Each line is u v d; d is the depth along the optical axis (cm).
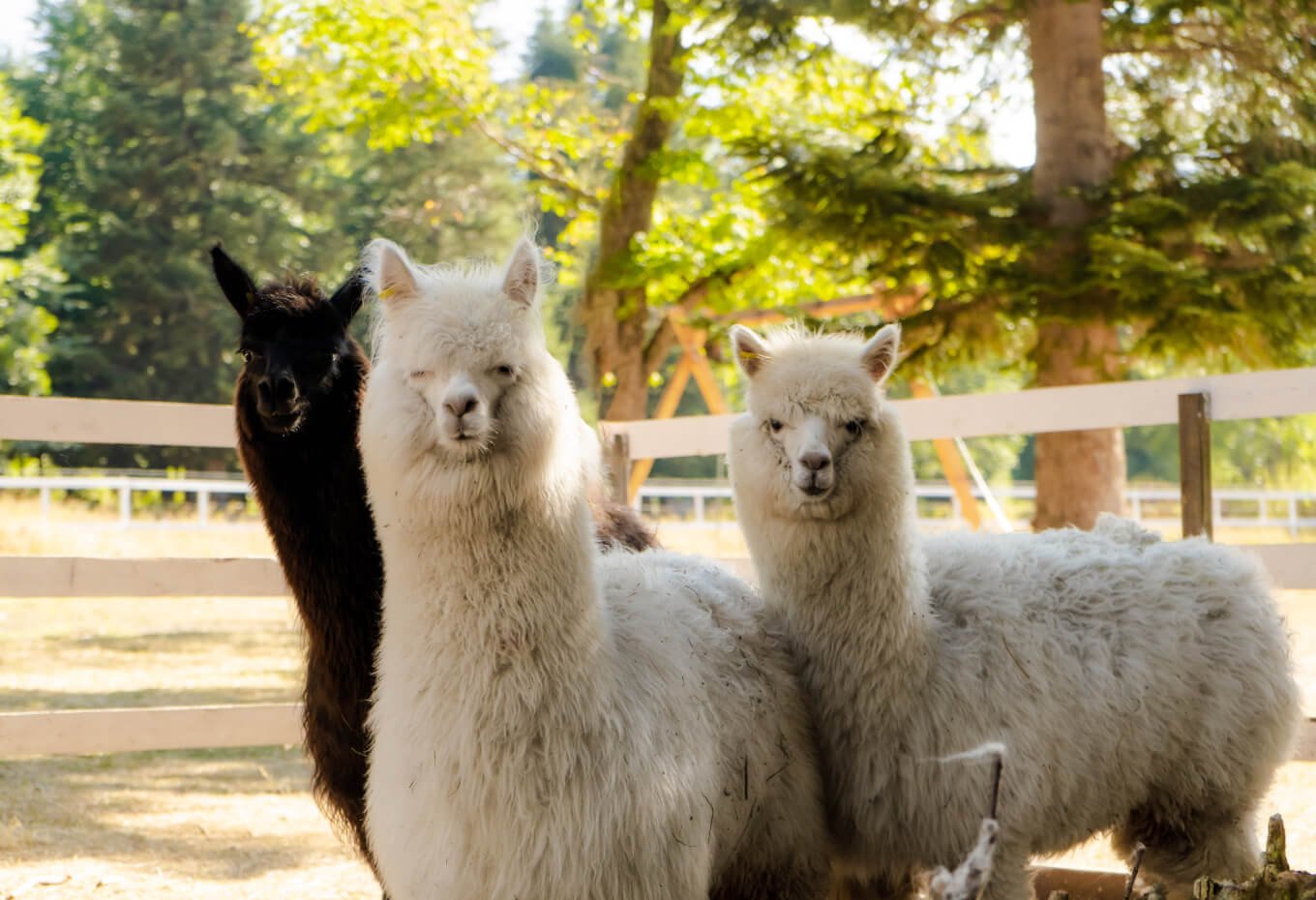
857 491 442
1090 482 1270
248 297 516
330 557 492
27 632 1548
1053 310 1192
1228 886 313
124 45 4053
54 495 3134
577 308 1802
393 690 391
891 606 443
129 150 3966
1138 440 4584
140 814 772
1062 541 512
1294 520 2334
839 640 448
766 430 455
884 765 445
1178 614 478
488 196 4403
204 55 4019
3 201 3106
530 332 391
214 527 2244
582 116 2066
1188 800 482
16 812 757
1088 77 1276
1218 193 1195
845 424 443
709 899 434
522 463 378
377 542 497
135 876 642
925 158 1495
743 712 426
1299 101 1288
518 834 370
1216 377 664
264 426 491
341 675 493
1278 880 310
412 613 385
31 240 4016
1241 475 3722
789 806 438
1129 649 470
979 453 4303
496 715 372
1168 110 1409
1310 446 3450
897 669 443
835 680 450
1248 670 479
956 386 3344
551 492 381
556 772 372
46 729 657
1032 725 446
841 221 1245
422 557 383
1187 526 660
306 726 506
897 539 445
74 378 3691
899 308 1383
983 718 444
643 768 382
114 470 3381
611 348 1716
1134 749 466
